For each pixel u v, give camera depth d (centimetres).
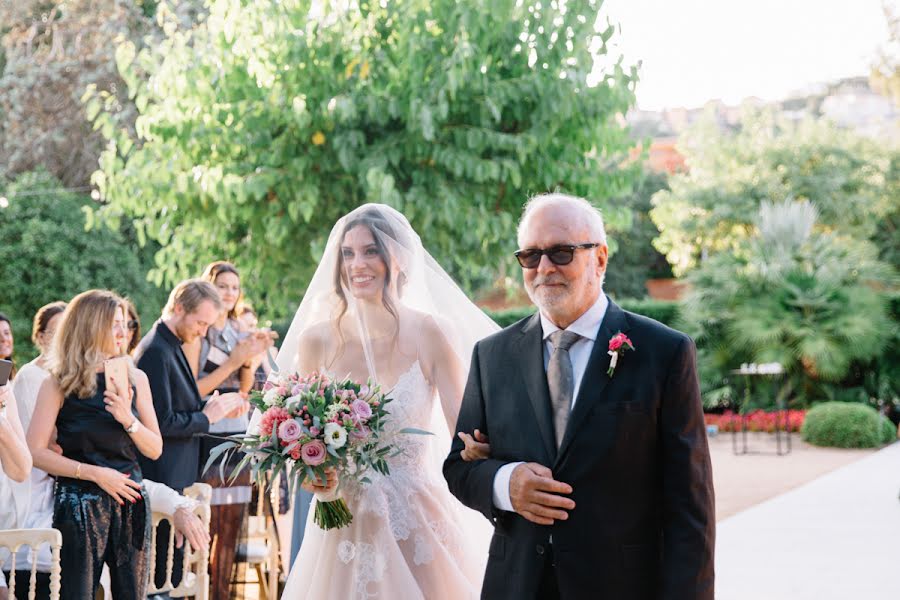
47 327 517
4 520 395
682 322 1916
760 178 2578
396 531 333
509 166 898
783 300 1822
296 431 313
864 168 2673
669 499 253
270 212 953
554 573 257
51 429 398
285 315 1058
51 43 2027
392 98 912
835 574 678
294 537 580
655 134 4194
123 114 1020
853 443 1506
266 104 927
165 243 1022
